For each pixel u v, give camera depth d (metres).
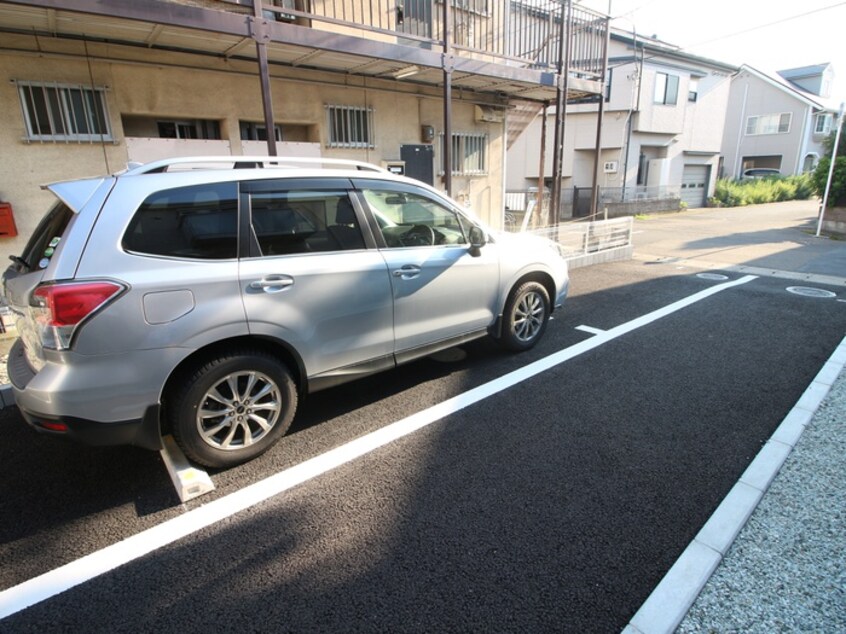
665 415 3.40
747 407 3.50
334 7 6.52
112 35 5.38
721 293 6.82
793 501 2.52
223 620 1.88
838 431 3.18
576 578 2.05
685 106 22.05
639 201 20.52
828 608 1.90
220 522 2.42
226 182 2.80
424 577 2.07
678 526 2.34
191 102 6.38
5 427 3.40
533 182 22.05
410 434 3.19
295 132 7.66
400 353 3.52
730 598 1.95
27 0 4.09
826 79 33.47
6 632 1.83
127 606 1.95
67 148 5.68
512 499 2.55
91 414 2.36
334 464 2.88
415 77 7.76
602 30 10.23
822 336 5.00
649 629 1.81
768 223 17.00
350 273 3.11
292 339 2.90
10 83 5.29
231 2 5.01
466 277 3.83
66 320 2.27
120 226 2.44
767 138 30.14
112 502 2.59
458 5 8.62
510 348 4.48
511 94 9.49
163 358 2.49
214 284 2.61
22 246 5.57
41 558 2.21
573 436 3.14
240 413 2.80
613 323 5.46
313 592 2.00
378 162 8.19
